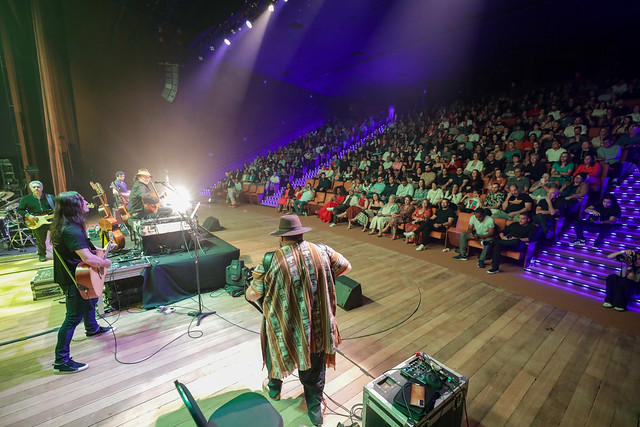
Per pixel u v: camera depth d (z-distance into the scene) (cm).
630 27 947
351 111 1847
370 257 586
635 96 841
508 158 757
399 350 302
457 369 276
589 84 974
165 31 1182
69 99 1097
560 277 480
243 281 408
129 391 242
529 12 870
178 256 404
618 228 537
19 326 327
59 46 1065
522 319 365
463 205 696
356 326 344
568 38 1043
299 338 186
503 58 1232
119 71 1308
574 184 584
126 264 361
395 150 1085
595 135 716
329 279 195
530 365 284
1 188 849
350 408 229
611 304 396
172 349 295
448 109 1288
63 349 257
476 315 373
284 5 930
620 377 270
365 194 839
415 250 637
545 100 1002
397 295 423
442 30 1023
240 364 276
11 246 585
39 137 859
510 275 504
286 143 1820
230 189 1226
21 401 229
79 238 242
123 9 1132
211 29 1152
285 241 193
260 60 1446
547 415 229
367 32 1083
